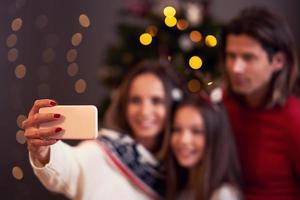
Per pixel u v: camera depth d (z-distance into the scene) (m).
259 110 1.65
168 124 1.62
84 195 1.40
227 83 1.70
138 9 2.30
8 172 2.88
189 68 2.10
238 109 1.68
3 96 2.87
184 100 1.65
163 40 2.18
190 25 2.19
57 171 1.14
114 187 1.48
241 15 1.61
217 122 1.63
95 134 0.93
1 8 2.84
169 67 1.72
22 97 2.91
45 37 2.99
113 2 3.13
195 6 2.25
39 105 0.95
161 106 1.61
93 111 0.93
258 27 1.56
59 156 1.13
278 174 1.62
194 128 1.61
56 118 0.93
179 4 2.28
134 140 1.59
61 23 3.05
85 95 3.09
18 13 2.90
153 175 1.58
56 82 3.02
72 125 0.93
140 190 1.55
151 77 1.62
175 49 2.16
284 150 1.62
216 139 1.62
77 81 3.07
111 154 1.51
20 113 2.91
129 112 1.62
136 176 1.55
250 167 1.64
